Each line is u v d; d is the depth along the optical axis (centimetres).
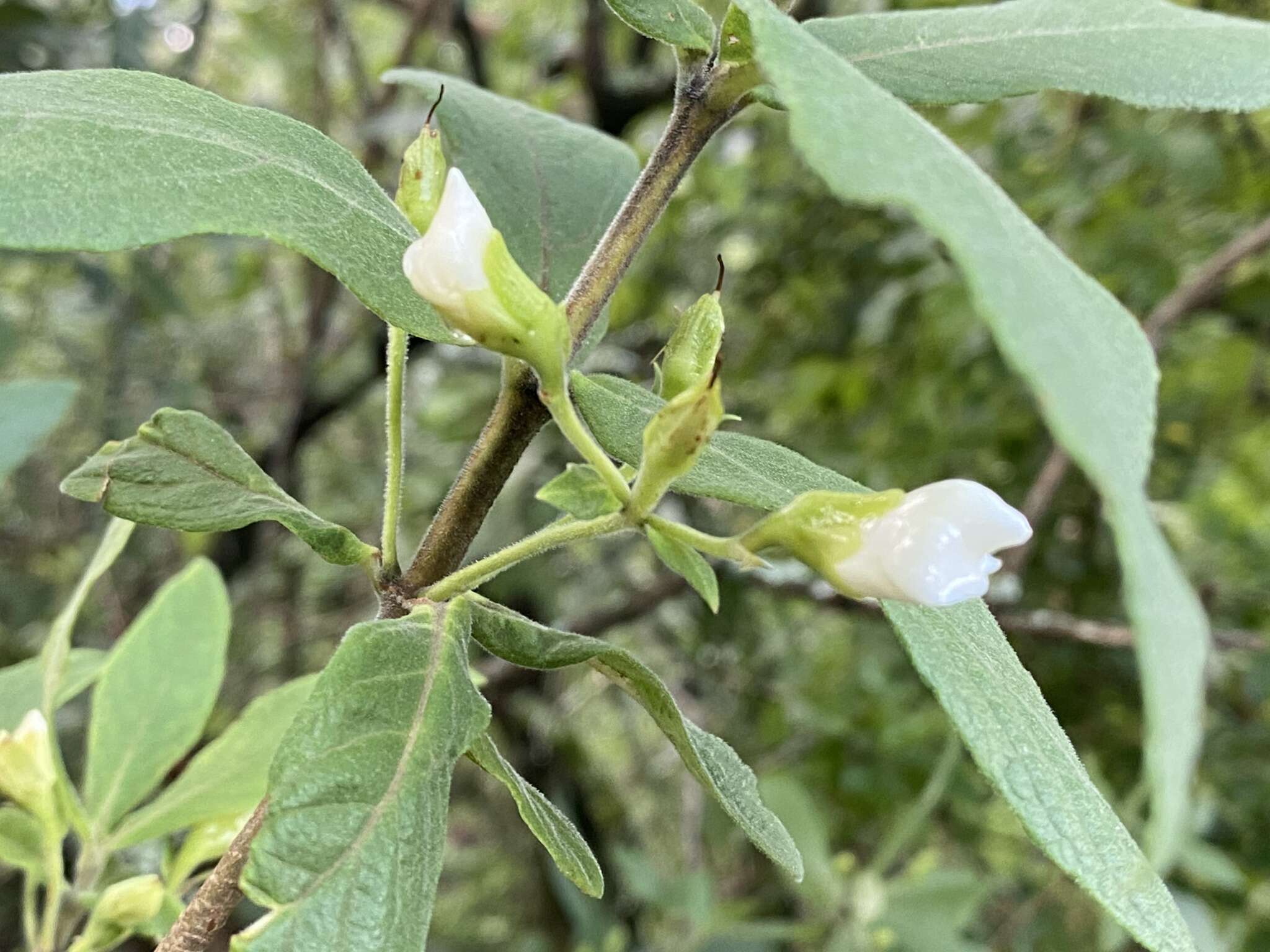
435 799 8
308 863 8
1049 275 6
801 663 48
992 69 10
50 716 14
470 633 10
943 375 42
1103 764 39
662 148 10
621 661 10
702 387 8
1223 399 43
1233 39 10
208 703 16
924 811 33
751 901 40
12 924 35
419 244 8
